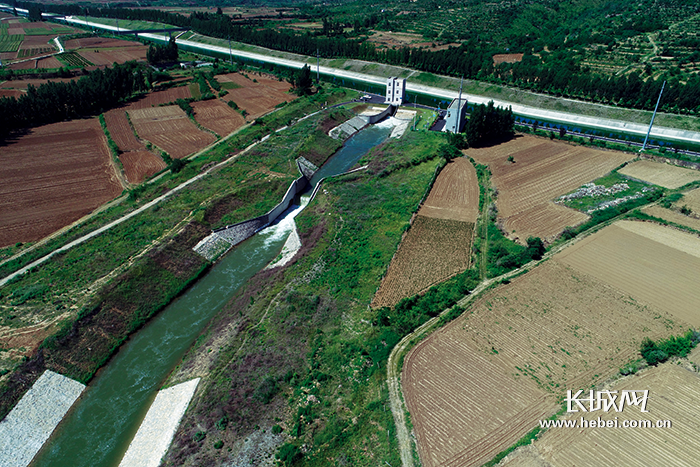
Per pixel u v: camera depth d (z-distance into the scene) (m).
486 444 43.38
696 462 41.34
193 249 77.38
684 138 128.25
